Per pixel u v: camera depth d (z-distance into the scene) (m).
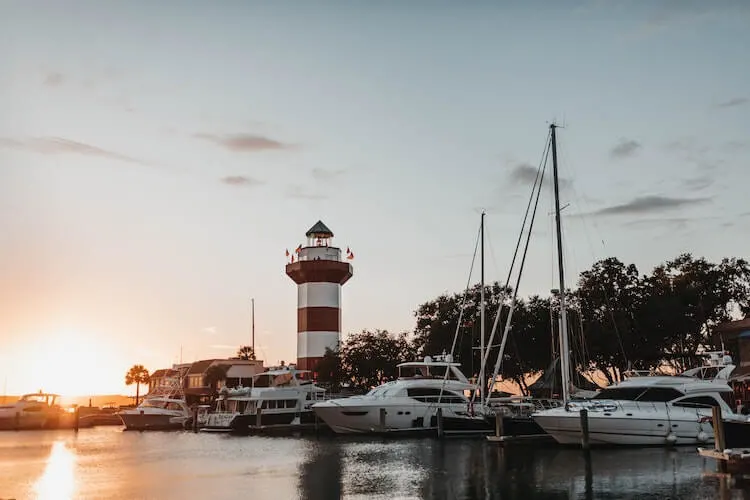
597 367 74.62
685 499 26.94
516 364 77.00
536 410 51.44
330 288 98.44
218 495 29.98
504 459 38.47
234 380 103.50
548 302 78.75
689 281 74.31
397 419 54.59
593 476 32.16
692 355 71.38
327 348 92.81
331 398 72.69
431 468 36.06
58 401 91.19
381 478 33.28
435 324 80.44
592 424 40.62
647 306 71.75
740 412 42.94
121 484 33.38
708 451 32.59
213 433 68.69
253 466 38.97
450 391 56.28
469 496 28.69
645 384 42.53
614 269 74.44
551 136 49.50
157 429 77.12
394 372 85.38
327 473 35.19
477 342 76.06
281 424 68.25
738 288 74.75
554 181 47.69
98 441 61.28
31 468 40.06
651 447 40.66
